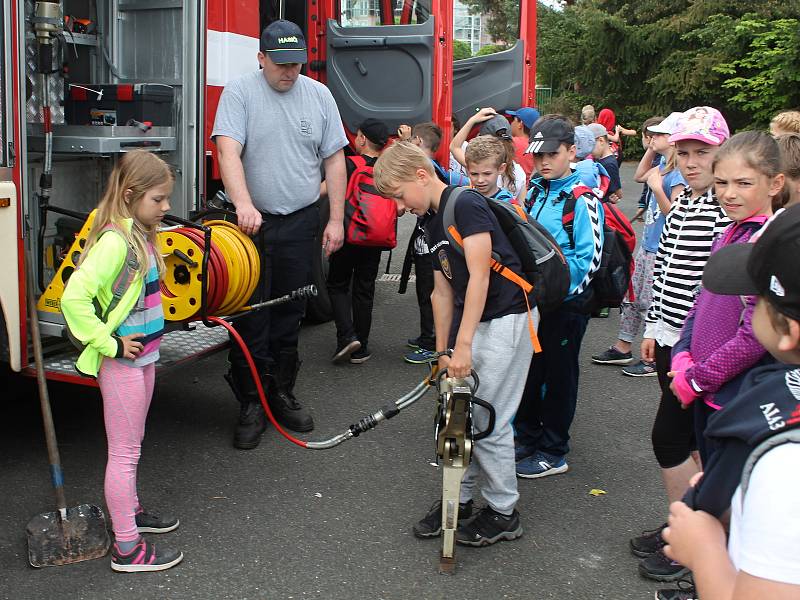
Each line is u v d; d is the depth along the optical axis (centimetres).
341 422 477
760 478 125
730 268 161
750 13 2564
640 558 339
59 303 370
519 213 342
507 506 345
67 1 481
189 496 380
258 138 434
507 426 336
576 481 411
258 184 439
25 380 505
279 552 335
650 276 580
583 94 2927
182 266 387
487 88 841
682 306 319
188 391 518
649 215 580
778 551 120
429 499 386
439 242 321
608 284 389
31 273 359
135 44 495
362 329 587
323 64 686
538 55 2970
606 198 627
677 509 146
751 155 271
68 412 469
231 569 321
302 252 452
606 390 554
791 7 2556
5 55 348
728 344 253
